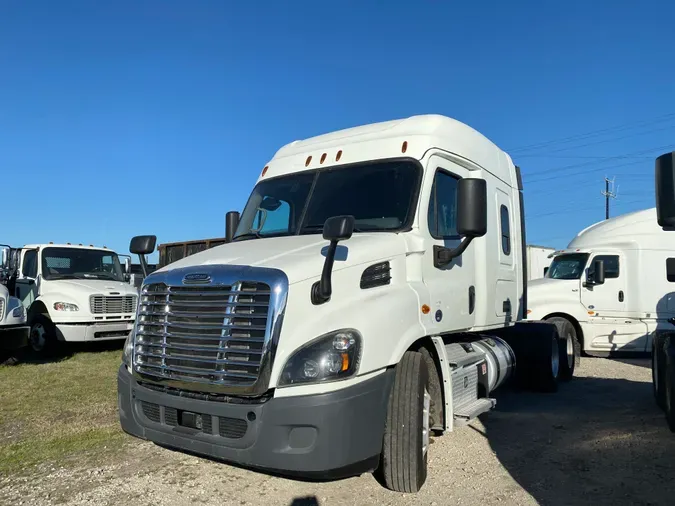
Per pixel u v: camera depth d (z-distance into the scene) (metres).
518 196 7.47
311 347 3.71
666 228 4.67
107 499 4.38
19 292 12.66
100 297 11.91
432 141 5.26
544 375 8.40
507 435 6.14
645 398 8.14
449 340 6.08
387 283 4.41
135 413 4.33
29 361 11.08
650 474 4.94
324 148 5.77
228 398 3.80
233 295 3.85
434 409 4.84
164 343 4.14
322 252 4.25
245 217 5.84
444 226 5.23
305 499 4.37
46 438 5.90
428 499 4.35
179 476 4.85
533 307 12.09
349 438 3.65
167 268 4.46
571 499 4.39
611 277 12.01
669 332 7.03
